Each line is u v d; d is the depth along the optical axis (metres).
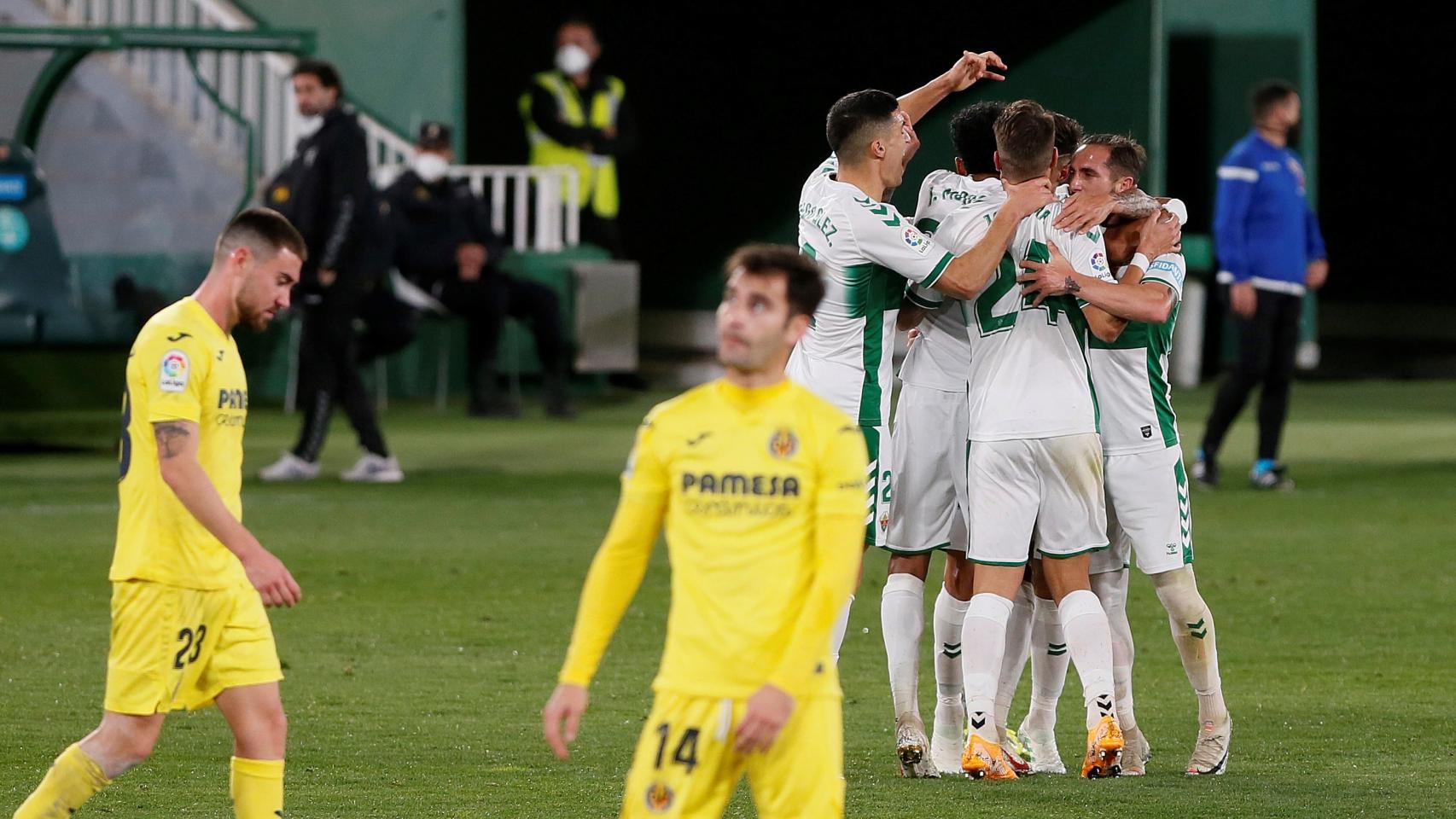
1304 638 28.03
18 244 51.16
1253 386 44.88
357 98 64.31
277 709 16.19
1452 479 46.97
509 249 64.31
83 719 22.31
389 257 45.09
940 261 19.72
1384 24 94.25
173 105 61.88
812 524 13.31
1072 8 72.69
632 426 58.91
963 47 76.94
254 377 62.44
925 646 28.22
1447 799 18.73
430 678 24.88
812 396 13.51
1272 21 73.94
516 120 81.69
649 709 23.23
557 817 17.95
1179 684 25.28
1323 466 49.62
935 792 19.23
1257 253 44.22
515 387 62.56
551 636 27.91
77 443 53.75
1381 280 94.94
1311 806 18.42
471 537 37.50
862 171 20.48
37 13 63.72
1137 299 20.00
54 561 34.06
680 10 83.50
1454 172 93.12
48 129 60.62
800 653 12.90
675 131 83.94
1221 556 35.50
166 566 15.73
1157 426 20.81
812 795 13.12
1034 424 20.02
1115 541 21.19
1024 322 20.23
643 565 13.70
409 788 19.16
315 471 45.97
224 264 16.25
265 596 15.52
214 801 18.61
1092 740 19.75
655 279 84.06
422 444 53.50
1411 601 31.05
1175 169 76.44
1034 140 20.08
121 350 52.22
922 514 21.02
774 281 13.32
